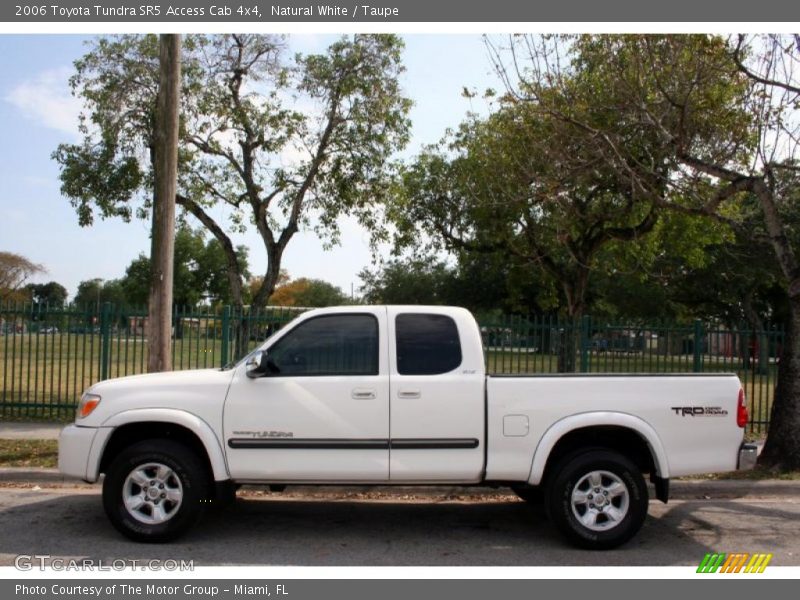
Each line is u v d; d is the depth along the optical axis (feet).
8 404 41.73
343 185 52.54
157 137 31.19
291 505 25.55
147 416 19.93
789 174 36.63
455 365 20.35
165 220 30.94
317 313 20.94
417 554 19.93
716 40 32.19
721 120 37.11
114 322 42.04
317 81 51.70
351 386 20.07
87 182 50.19
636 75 35.91
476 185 54.65
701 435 20.34
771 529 22.91
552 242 58.49
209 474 20.67
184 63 50.55
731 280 96.68
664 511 25.25
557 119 36.37
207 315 41.32
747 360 42.45
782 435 30.35
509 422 20.02
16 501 25.16
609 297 116.88
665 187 44.55
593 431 20.85
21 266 180.55
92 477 20.07
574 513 20.03
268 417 19.97
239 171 53.47
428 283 158.71
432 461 19.98
